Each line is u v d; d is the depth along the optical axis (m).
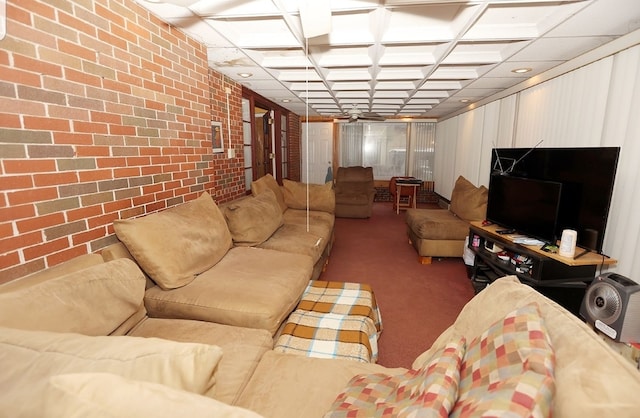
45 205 1.35
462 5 1.85
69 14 1.43
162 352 0.69
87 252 1.57
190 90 2.42
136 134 1.88
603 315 1.84
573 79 2.78
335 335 1.59
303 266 2.15
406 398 0.87
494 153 3.37
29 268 1.29
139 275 1.49
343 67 3.12
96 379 0.56
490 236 2.91
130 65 1.81
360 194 6.12
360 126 7.74
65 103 1.43
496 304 1.10
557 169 2.54
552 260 2.31
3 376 0.65
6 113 1.19
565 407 0.60
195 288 1.72
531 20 2.11
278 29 2.33
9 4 1.18
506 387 0.61
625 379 0.60
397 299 2.81
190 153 2.45
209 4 1.87
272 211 3.10
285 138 6.46
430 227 3.60
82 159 1.52
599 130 2.47
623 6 1.79
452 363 0.82
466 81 3.68
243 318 1.56
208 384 0.71
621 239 2.24
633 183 2.16
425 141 7.63
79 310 1.14
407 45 2.54
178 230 1.85
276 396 1.12
